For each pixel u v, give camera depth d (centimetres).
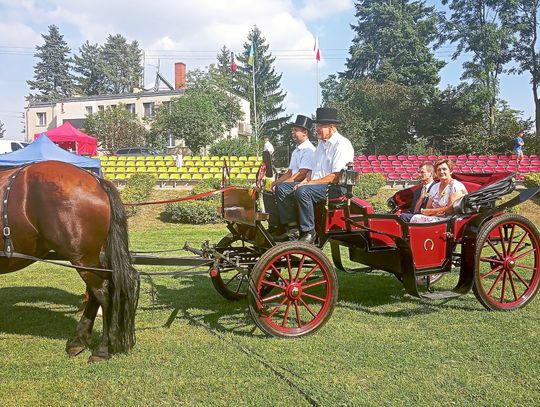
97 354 425
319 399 349
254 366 406
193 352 438
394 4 4900
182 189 2062
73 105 4906
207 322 527
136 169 2328
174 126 3447
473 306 581
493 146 3262
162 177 2180
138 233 1376
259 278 465
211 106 3528
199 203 1590
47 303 612
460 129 3431
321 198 509
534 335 475
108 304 431
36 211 416
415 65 4412
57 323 531
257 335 484
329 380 380
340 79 5303
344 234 532
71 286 701
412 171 2328
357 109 3838
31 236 421
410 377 384
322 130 539
